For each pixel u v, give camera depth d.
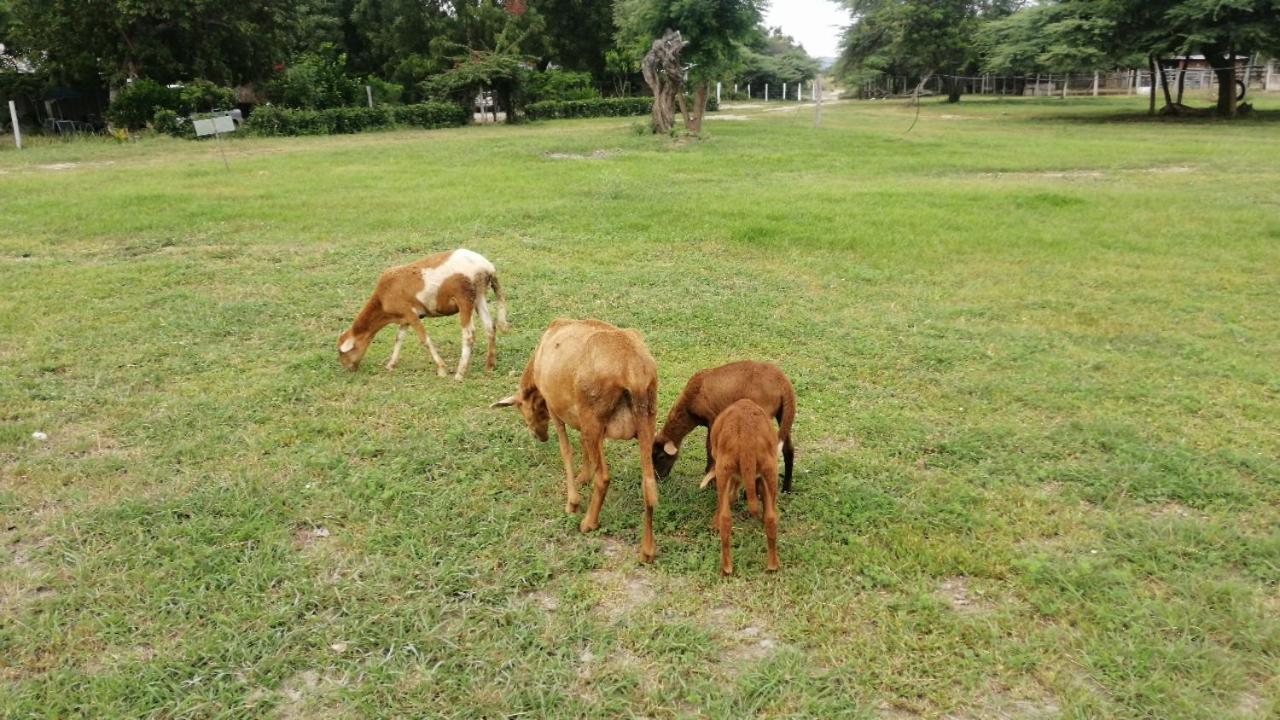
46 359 8.03
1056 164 20.86
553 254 12.22
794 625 4.33
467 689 3.93
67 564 4.86
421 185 18.34
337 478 5.82
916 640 4.21
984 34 44.34
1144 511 5.39
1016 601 4.53
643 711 3.83
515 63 40.22
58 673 4.02
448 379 7.68
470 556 4.93
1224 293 9.92
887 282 10.66
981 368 7.78
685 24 29.31
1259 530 5.14
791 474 5.58
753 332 8.79
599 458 5.00
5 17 36.50
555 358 5.11
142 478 5.80
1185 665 4.02
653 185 18.16
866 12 58.16
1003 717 3.77
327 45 45.91
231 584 4.66
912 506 5.41
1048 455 6.13
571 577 4.76
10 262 11.66
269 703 3.84
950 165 20.98
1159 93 57.56
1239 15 32.34
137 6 32.16
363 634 4.28
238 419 6.78
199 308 9.61
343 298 10.08
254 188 17.97
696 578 4.73
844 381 7.50
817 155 23.33
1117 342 8.42
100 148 27.61
